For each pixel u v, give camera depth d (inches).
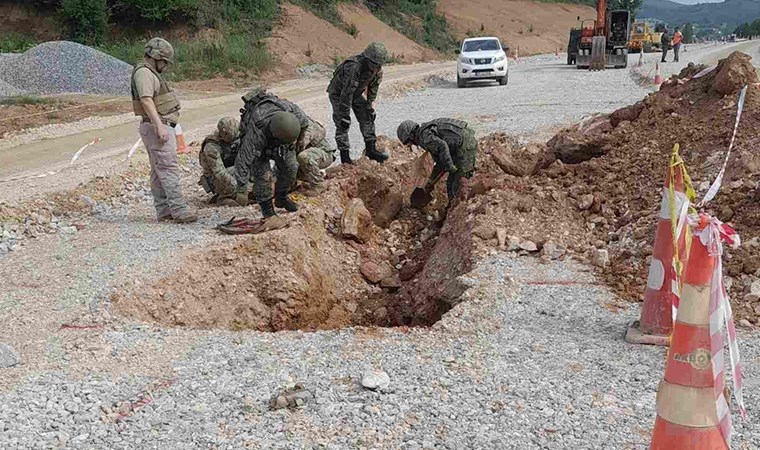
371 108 420.2
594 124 451.8
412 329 235.5
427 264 335.9
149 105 323.6
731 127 371.9
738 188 310.8
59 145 597.9
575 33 1472.7
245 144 324.8
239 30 1571.1
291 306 291.4
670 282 213.5
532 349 214.2
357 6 2006.6
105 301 250.2
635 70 1158.3
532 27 2701.8
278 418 177.6
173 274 275.6
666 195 211.6
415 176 423.2
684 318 135.1
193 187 436.5
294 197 371.6
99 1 1547.7
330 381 196.2
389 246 375.6
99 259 289.4
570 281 267.6
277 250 303.9
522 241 301.9
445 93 956.0
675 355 135.7
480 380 195.0
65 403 183.8
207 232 323.6
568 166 386.6
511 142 500.7
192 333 232.2
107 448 165.9
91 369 204.1
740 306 235.1
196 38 1534.2
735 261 257.6
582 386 191.0
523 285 262.8
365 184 402.6
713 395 133.3
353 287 335.6
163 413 180.7
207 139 382.3
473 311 243.3
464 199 359.3
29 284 267.3
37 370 202.8
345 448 164.4
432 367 203.5
